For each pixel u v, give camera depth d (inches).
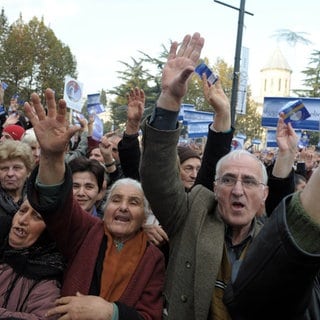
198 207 92.7
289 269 51.4
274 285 53.2
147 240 100.0
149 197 91.8
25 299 93.0
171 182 90.4
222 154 114.9
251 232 89.7
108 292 90.8
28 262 96.2
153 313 89.9
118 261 94.0
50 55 1507.1
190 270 87.3
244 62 582.2
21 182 141.6
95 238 96.3
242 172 89.1
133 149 146.7
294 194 53.1
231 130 116.6
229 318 81.9
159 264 96.6
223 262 86.9
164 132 87.4
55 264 97.3
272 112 339.3
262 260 53.6
